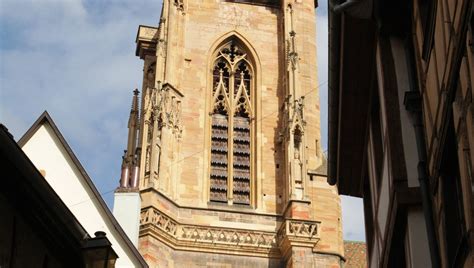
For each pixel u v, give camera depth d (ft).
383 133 84.84
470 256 59.47
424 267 73.20
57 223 77.10
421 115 77.25
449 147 66.03
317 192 223.51
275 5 255.91
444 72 65.21
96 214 111.86
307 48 248.11
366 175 110.01
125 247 113.91
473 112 57.36
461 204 65.82
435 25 68.74
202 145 230.48
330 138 110.52
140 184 210.59
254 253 214.48
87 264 81.51
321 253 214.07
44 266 76.84
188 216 215.92
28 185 71.46
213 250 212.64
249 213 219.41
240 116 240.32
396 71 82.79
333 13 90.68
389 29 84.53
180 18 244.42
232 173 230.07
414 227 74.59
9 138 67.15
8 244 69.87
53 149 109.29
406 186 75.92
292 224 210.59
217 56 246.68
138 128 247.09
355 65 96.99
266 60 247.50
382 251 86.43
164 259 205.57
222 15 250.78
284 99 236.63
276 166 231.30
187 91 237.04
